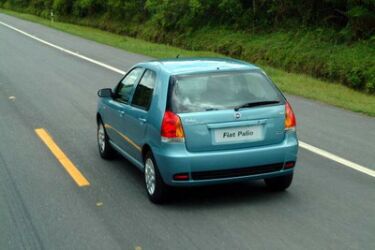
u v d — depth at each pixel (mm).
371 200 7715
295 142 7691
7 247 6504
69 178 9125
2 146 11305
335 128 12227
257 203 7672
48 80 19953
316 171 9125
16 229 7027
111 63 23781
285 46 27312
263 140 7504
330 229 6695
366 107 14516
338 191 8117
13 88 18500
